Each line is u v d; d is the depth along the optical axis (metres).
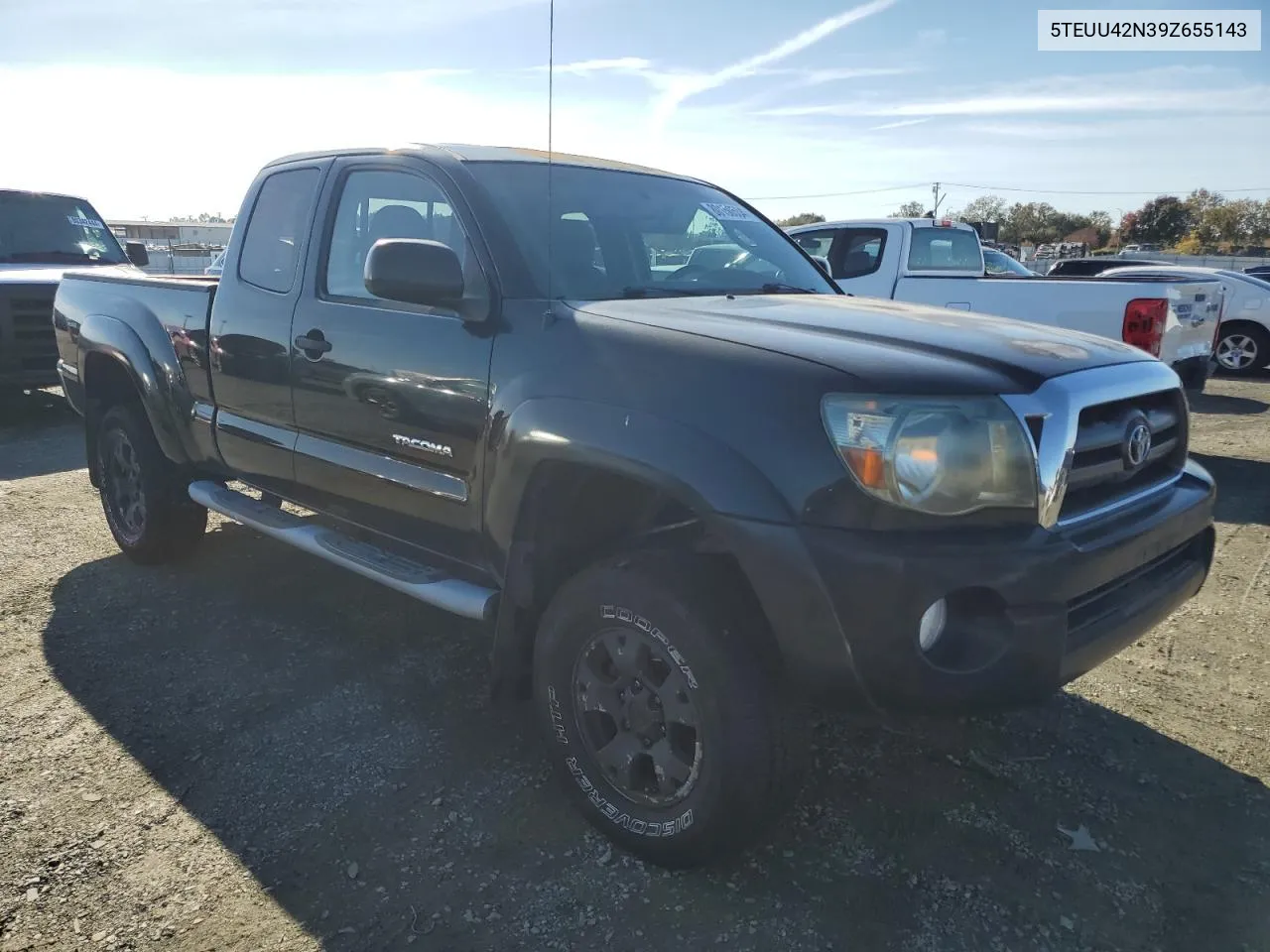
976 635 2.19
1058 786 2.96
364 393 3.27
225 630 4.10
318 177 3.69
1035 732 3.29
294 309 3.61
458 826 2.75
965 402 2.19
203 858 2.60
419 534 3.28
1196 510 2.71
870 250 8.97
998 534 2.19
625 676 2.54
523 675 2.91
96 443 4.96
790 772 2.37
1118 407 2.52
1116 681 3.68
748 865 2.59
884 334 2.54
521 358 2.76
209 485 4.36
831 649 2.17
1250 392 11.70
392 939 2.31
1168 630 4.18
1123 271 12.95
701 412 2.34
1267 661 3.85
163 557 4.82
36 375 8.98
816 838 2.70
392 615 4.27
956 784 2.97
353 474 3.39
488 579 3.16
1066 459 2.27
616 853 2.64
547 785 2.96
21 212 9.99
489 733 3.27
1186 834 2.73
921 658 2.15
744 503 2.22
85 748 3.15
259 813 2.81
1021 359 2.38
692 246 3.59
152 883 2.50
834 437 2.18
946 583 2.11
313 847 2.65
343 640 4.01
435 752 3.15
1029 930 2.35
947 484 2.15
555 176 3.44
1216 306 7.82
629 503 2.81
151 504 4.60
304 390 3.56
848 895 2.47
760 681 2.32
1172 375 2.80
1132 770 3.06
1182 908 2.43
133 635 4.05
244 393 3.90
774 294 3.43
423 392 3.04
